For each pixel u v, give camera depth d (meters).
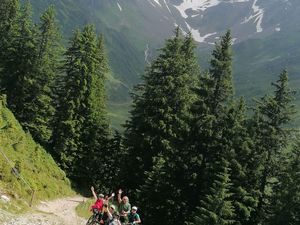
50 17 65.00
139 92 53.44
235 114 46.44
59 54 67.12
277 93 47.62
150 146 50.38
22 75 63.12
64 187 52.34
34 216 30.39
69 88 61.47
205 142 46.62
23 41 63.59
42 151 52.59
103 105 67.38
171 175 45.81
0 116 43.44
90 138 64.88
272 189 45.75
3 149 39.00
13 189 34.81
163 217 45.56
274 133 46.03
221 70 47.12
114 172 68.06
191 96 51.75
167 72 51.88
